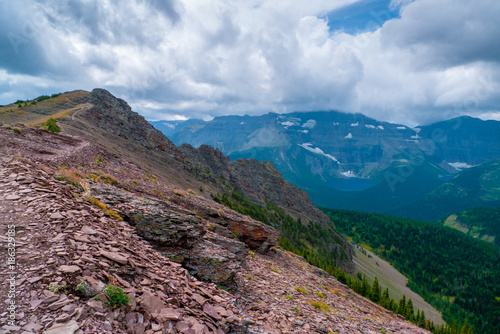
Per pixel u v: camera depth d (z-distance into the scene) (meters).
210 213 43.16
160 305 9.12
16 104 107.94
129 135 129.12
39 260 8.28
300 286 32.47
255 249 44.81
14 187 13.09
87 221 12.48
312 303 26.02
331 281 52.12
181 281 12.20
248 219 49.88
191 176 156.62
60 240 9.74
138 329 7.70
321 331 18.86
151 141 149.00
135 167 58.00
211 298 12.48
